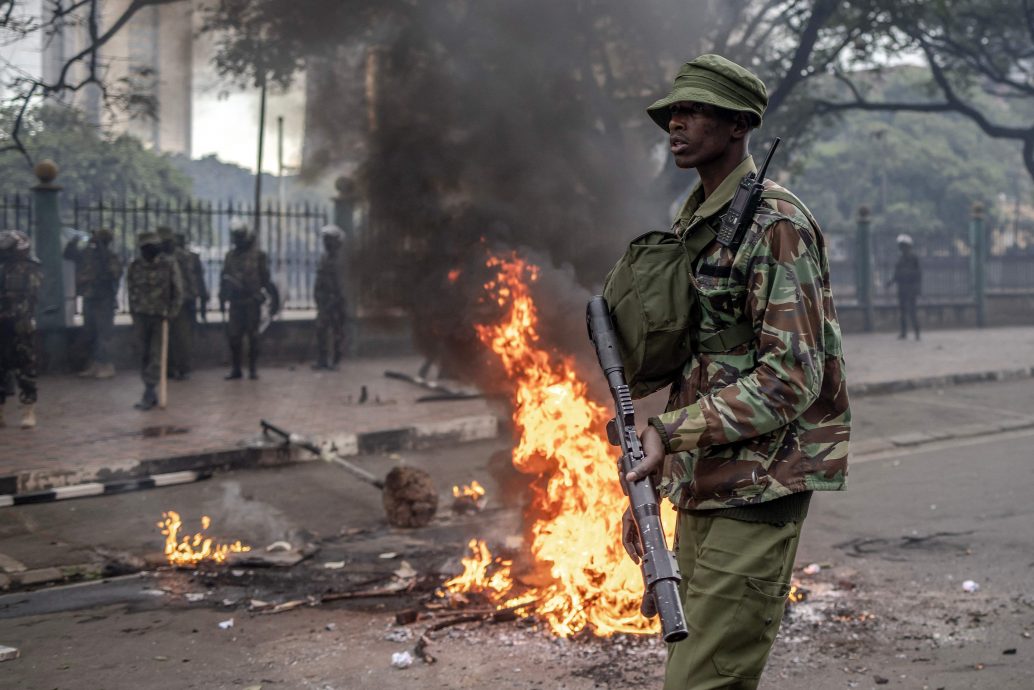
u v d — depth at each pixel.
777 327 1.94
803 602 4.39
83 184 20.62
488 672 3.61
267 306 13.29
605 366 2.08
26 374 8.97
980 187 42.97
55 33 9.95
